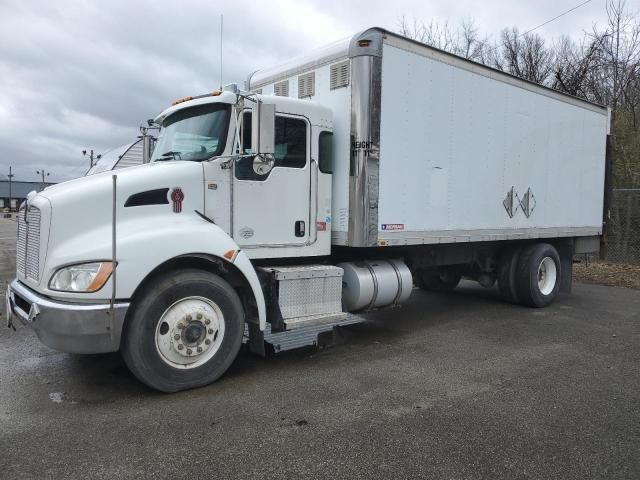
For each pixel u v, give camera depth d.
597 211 9.72
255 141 4.76
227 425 3.81
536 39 25.67
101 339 4.10
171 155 5.39
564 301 9.27
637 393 4.57
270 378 4.88
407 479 3.10
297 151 5.55
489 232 7.43
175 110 5.57
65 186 4.55
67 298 4.07
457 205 6.89
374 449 3.46
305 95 6.37
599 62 20.17
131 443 3.51
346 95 5.81
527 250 8.43
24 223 4.77
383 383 4.77
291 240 5.54
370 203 5.74
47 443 3.51
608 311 8.32
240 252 4.80
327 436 3.65
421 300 9.33
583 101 9.12
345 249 6.45
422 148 6.34
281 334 5.80
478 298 9.56
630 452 3.46
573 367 5.31
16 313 4.60
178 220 4.67
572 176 8.99
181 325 4.44
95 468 3.18
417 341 6.34
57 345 4.10
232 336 4.75
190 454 3.37
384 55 5.80
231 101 5.02
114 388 4.58
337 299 5.66
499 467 3.25
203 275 4.59
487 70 7.18
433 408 4.18
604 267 13.87
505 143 7.59
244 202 5.14
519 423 3.90
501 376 5.00
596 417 4.03
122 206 4.40
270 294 5.25
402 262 6.75
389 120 5.91
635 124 18.95
